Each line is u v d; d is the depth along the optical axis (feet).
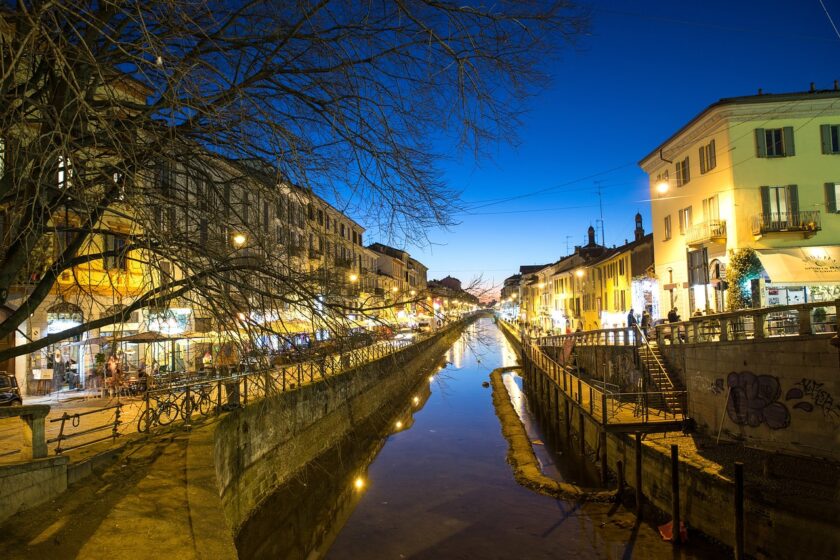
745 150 74.79
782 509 30.37
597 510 45.24
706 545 36.06
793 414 37.27
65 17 13.10
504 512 46.68
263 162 19.61
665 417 51.31
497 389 118.11
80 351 60.70
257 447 45.24
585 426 67.82
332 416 66.90
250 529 41.37
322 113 19.75
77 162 14.80
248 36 18.66
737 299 70.90
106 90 14.66
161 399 43.73
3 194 16.57
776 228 71.36
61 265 18.74
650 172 104.06
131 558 19.53
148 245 16.52
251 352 20.18
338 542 41.65
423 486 55.16
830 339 34.19
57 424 44.11
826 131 74.43
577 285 179.11
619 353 75.15
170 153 18.48
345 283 22.45
